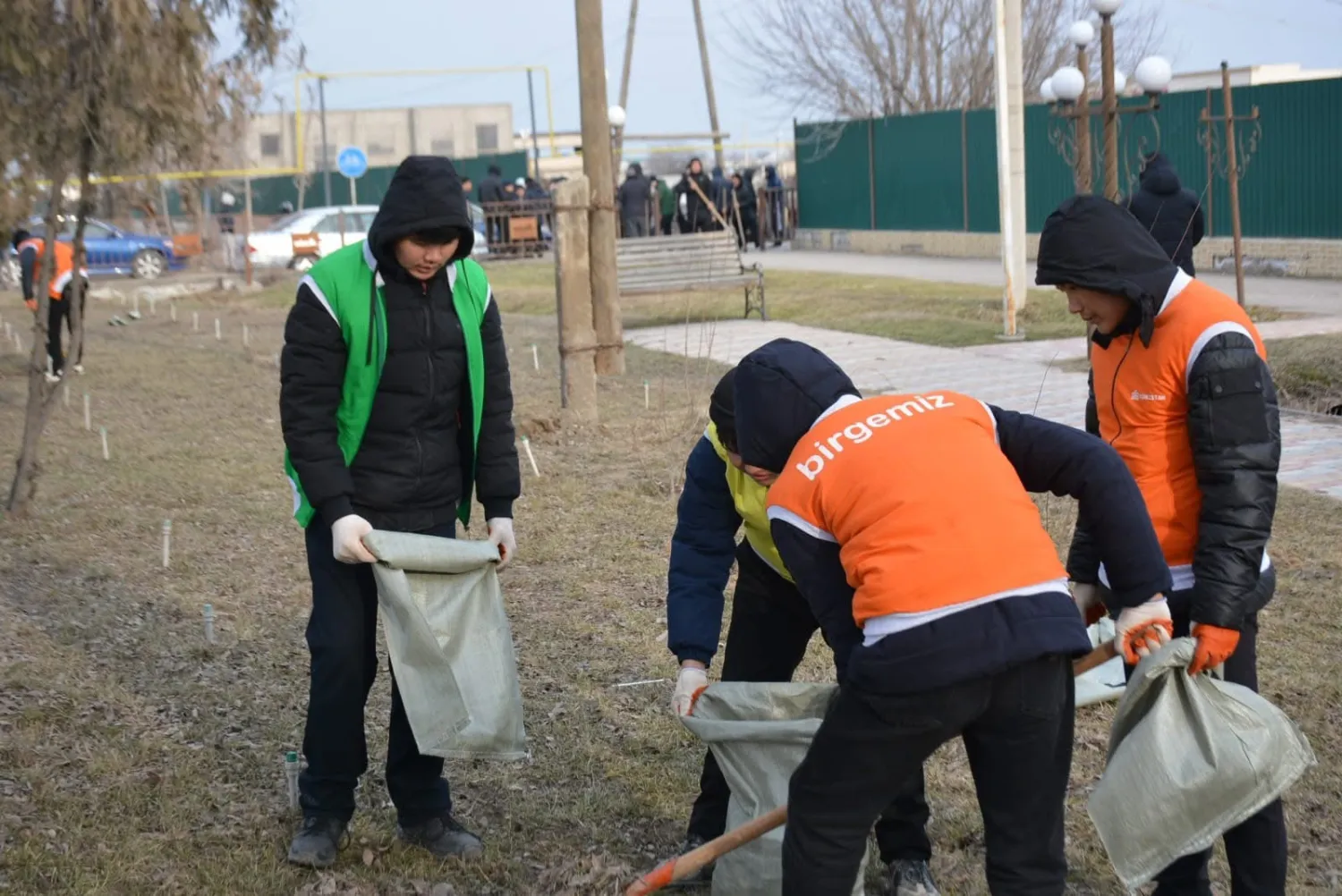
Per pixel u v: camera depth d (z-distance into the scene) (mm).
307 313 3553
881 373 12195
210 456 9508
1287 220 19234
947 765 4484
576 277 10078
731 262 16719
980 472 2752
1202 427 3088
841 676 2910
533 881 3742
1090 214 3178
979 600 2643
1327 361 10961
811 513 2814
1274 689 4941
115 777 4242
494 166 29391
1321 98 18500
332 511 3533
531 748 4609
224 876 3662
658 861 3859
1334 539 6742
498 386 3855
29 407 7652
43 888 3549
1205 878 3420
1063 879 2877
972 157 25656
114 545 7102
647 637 5688
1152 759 2902
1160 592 2861
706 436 3592
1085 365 12195
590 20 11867
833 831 2854
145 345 16141
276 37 7996
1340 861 3812
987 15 35469
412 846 3883
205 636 5613
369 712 4922
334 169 44000
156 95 7391
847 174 29500
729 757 3320
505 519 3877
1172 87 34375
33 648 5348
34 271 13055
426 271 3549
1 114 7434
